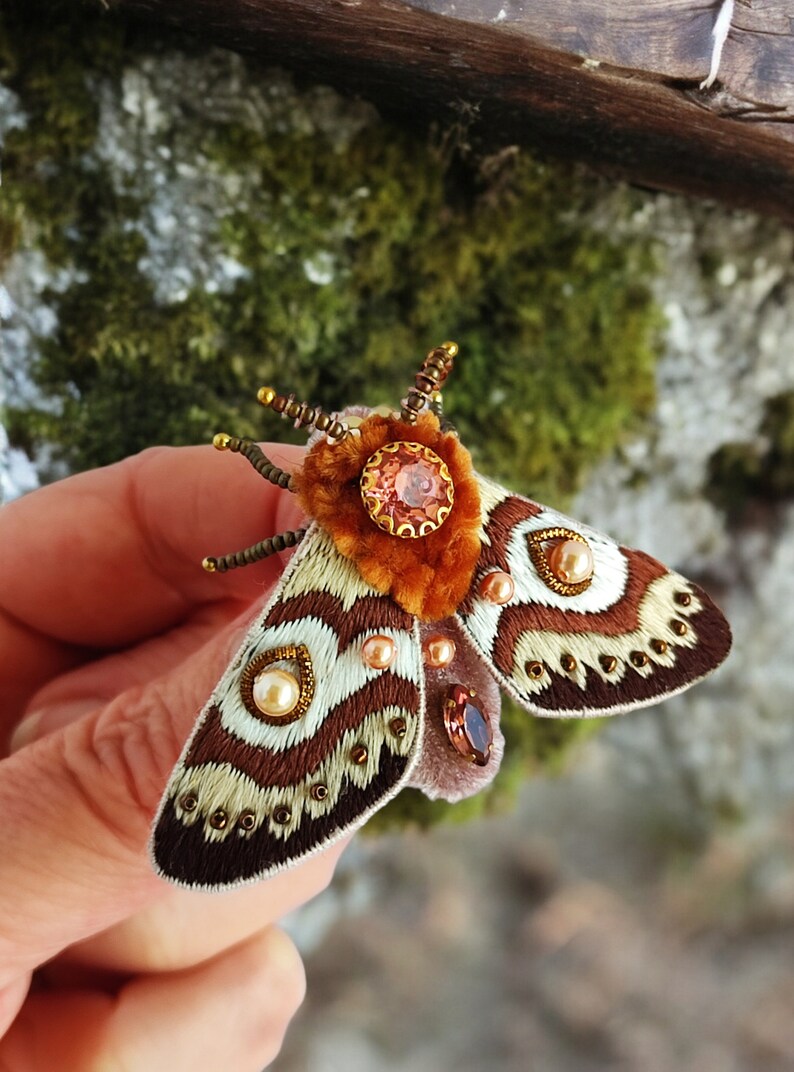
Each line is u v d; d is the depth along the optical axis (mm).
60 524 187
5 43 181
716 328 232
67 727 142
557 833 314
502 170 206
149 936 174
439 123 197
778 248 227
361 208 204
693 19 162
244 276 203
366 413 149
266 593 146
